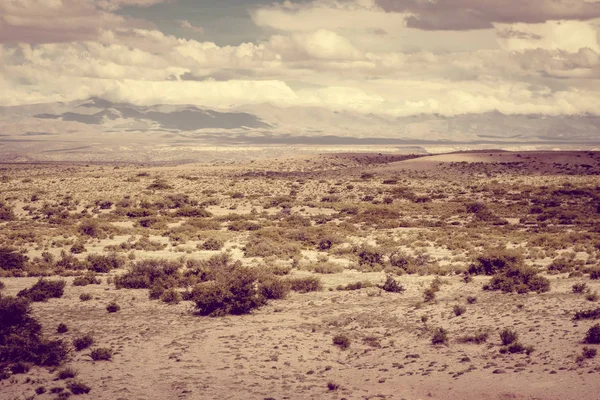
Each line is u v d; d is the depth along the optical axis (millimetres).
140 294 42031
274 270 49125
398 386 22891
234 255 60625
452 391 21922
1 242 68812
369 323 32906
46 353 27172
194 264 52000
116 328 33156
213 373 25391
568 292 37844
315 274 49312
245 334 31297
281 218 96000
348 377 24391
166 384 24156
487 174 158500
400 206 108625
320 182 151250
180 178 164375
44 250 64188
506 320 31625
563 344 26578
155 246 64688
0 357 26750
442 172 167250
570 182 136625
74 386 23312
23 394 23156
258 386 23625
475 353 26516
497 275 41250
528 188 130750
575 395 20375
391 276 44406
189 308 37594
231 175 176750
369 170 180250
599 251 57562
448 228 81688
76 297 41094
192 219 94188
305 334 31094
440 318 33156
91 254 57562
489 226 84688
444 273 47969
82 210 107125
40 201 116938
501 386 21953
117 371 25906
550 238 66750
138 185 145375
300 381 24141
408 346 28328
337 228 81500
